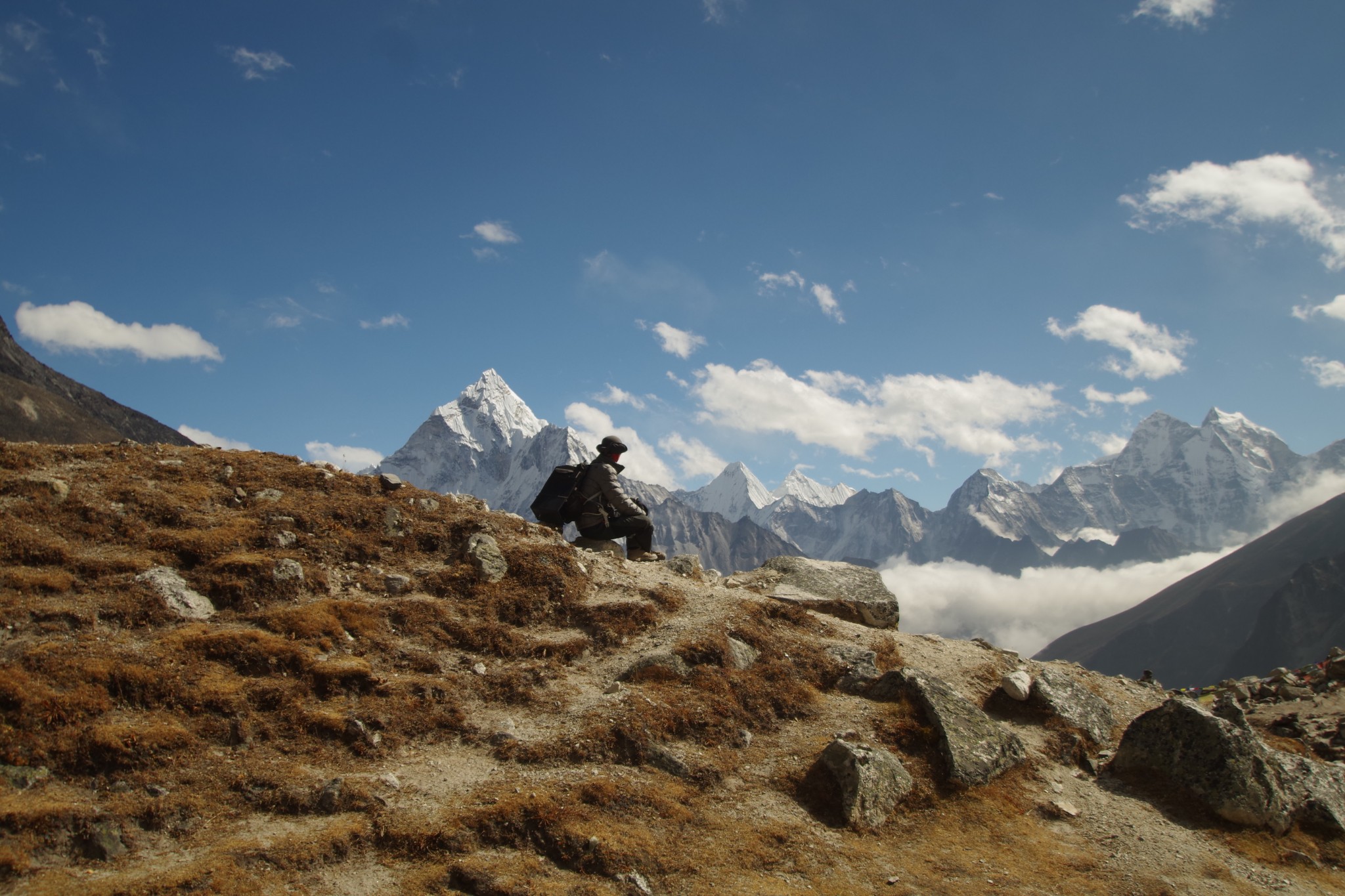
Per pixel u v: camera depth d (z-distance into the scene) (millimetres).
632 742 10172
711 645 12430
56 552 11172
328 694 10086
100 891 6781
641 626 13242
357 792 8523
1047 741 12578
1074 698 13680
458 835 8125
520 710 10789
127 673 9156
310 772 8891
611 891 7863
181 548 12039
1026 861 9617
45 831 7367
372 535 13844
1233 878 9805
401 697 10344
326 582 12383
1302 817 11164
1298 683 17562
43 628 9852
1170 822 11016
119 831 7613
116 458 14570
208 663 9938
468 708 10602
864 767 10078
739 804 9766
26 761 8055
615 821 8836
